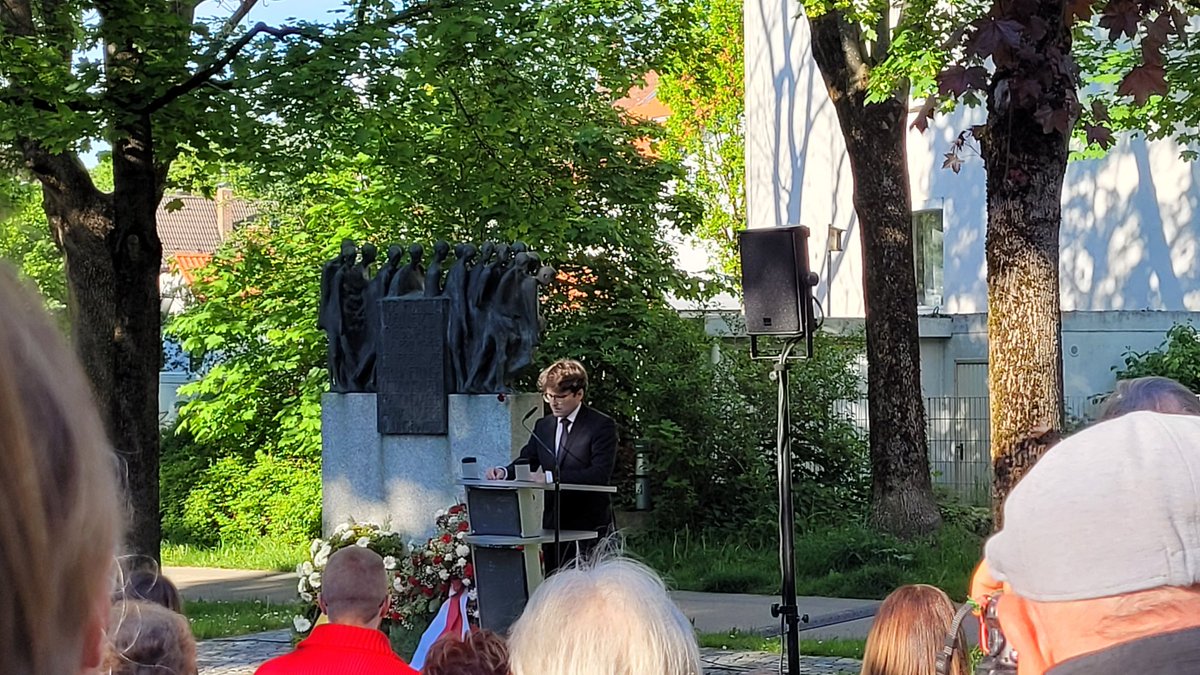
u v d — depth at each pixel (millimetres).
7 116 11586
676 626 2484
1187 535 1308
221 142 12352
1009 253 8766
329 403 12078
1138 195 20141
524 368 11492
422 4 12742
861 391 19281
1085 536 1337
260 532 20297
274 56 12047
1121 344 19078
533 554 8672
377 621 4844
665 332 18406
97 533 912
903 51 12023
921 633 3746
